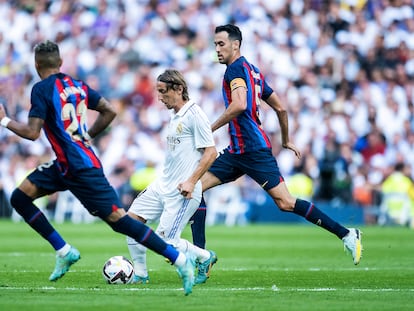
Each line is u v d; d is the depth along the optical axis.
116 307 22.05
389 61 91.88
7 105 89.69
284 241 56.00
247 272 34.84
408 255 44.88
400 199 77.50
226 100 30.95
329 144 82.12
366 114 85.94
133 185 78.75
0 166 82.12
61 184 24.69
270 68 89.50
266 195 79.19
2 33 94.69
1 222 76.38
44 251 46.41
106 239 56.12
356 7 94.88
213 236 60.72
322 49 91.81
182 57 91.12
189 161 27.98
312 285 29.39
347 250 30.44
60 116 23.80
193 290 26.81
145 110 85.81
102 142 82.38
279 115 33.16
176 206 28.25
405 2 95.12
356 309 22.23
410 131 85.81
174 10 94.06
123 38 92.69
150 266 37.31
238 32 30.77
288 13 94.31
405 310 22.14
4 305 22.30
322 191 80.31
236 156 31.12
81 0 95.31
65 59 91.25
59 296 24.52
